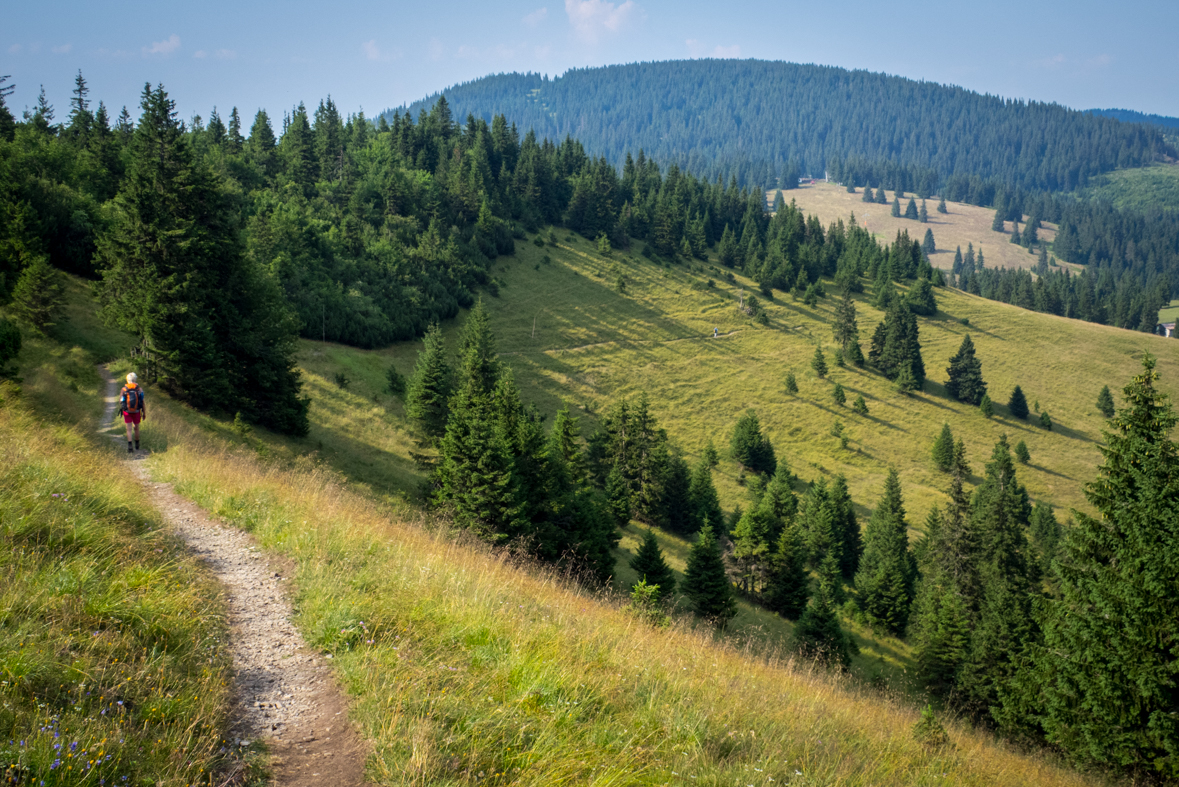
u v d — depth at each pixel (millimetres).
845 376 112625
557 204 159000
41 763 3797
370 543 10156
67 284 44719
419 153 150375
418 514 18312
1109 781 14031
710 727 6207
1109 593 15164
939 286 161125
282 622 7348
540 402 93125
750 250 158625
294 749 4973
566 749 5168
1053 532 64625
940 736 9453
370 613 7266
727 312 130750
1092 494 16781
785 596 44844
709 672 8578
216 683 5566
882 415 102375
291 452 36469
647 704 6414
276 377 39375
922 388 111500
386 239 104188
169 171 35094
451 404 45812
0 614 5223
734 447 85250
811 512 65000
